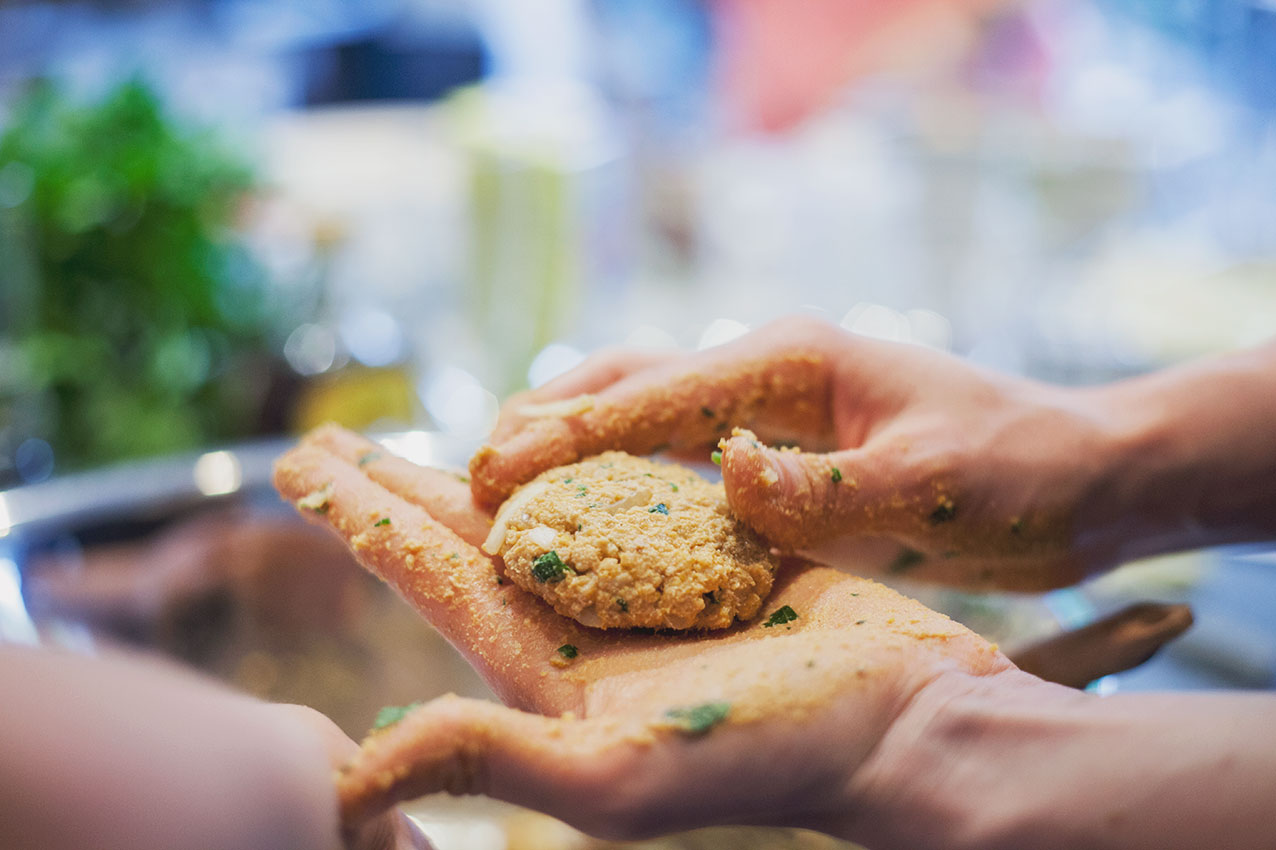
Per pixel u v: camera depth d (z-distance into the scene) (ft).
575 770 0.92
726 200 3.05
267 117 3.62
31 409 2.16
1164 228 2.97
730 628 1.08
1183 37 3.16
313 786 0.86
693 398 1.26
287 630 1.46
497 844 1.32
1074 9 3.19
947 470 1.24
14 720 0.76
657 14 3.56
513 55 4.23
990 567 1.32
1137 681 1.33
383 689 1.40
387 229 2.94
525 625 1.07
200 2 3.92
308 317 2.48
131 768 0.77
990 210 2.76
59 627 1.36
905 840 0.97
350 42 4.27
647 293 2.95
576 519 1.08
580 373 1.31
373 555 1.12
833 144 3.10
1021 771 0.95
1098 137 2.72
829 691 0.96
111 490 1.57
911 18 3.11
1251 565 1.51
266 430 2.26
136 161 2.21
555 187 2.49
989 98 3.11
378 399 2.26
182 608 1.46
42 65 3.35
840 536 1.20
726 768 0.93
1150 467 1.32
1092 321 2.53
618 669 1.03
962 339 2.63
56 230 2.17
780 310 2.83
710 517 1.12
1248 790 0.90
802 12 3.20
